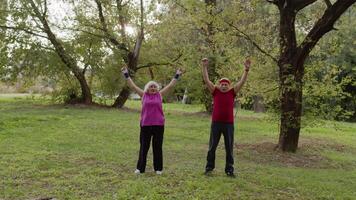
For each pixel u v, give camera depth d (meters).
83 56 25.61
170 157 10.91
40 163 9.20
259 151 12.90
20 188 7.29
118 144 12.39
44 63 24.75
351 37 22.81
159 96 8.58
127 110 24.67
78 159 9.91
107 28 25.38
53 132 14.15
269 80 13.21
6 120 16.67
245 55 13.39
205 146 13.17
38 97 32.75
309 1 12.27
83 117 19.27
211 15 13.08
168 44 25.06
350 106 27.47
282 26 12.52
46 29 24.39
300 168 10.89
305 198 7.59
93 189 7.34
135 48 26.22
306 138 16.81
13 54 24.77
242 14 13.09
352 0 11.63
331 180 9.48
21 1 23.80
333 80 13.20
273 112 13.46
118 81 26.11
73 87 27.09
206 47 20.05
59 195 6.93
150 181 7.91
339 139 17.22
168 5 20.45
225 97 8.57
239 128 18.59
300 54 12.37
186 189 7.43
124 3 25.47
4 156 9.88
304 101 13.19
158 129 8.52
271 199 7.32
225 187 7.70
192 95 25.33
